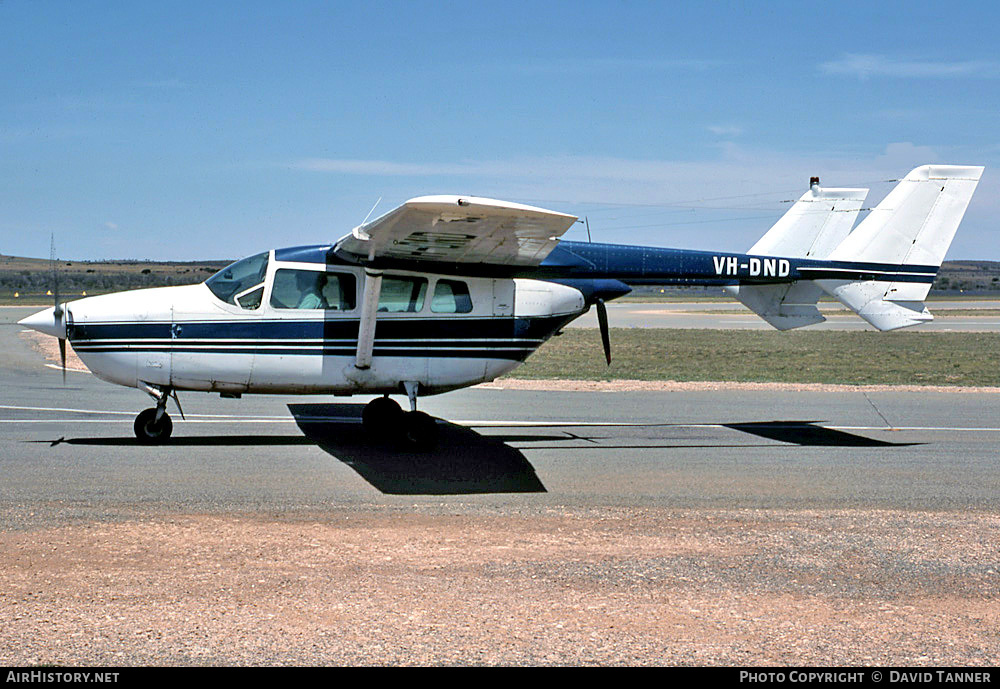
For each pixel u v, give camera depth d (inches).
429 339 429.1
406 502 308.5
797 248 506.3
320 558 238.2
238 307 412.2
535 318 443.2
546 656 176.7
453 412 557.0
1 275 4894.2
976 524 286.8
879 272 508.1
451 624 192.5
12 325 1533.0
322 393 429.1
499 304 438.3
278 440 435.2
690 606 206.7
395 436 451.5
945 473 375.6
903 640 188.4
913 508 310.2
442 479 350.3
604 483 347.6
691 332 1643.7
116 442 419.2
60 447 402.6
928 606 209.5
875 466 390.0
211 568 227.1
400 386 429.1
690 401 626.8
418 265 426.0
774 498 324.2
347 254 418.9
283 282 416.5
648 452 420.8
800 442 454.9
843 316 2615.7
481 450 420.5
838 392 693.3
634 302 4126.5
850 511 304.2
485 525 276.7
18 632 182.4
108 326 402.0
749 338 1477.6
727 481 354.6
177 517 278.7
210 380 411.8
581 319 2252.7
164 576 219.8
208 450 403.5
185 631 185.0
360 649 178.2
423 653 177.0
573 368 894.4
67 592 206.4
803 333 1646.2
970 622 199.5
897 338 1509.6
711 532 272.5
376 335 422.3
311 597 207.3
